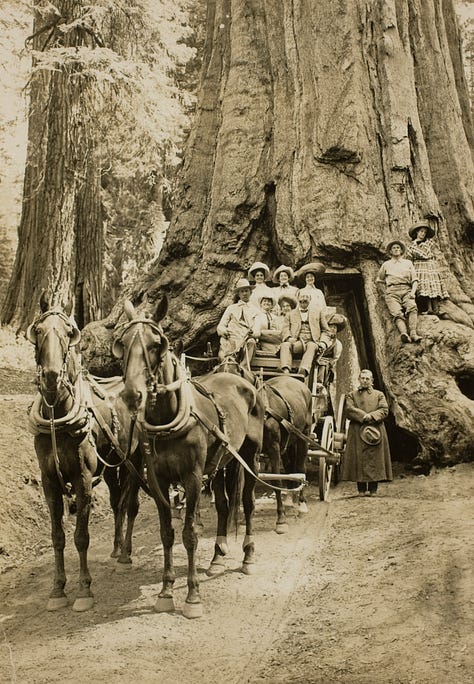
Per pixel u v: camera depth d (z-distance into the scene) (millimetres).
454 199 17422
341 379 23922
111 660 6629
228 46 19250
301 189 16766
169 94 22438
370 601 7555
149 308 17094
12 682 6281
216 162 18016
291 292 14055
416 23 18406
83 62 20578
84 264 22594
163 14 23125
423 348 14531
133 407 7191
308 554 9484
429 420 13922
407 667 6109
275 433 10820
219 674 6344
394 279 14938
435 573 7914
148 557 9789
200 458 7789
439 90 18141
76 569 9531
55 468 8070
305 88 17453
